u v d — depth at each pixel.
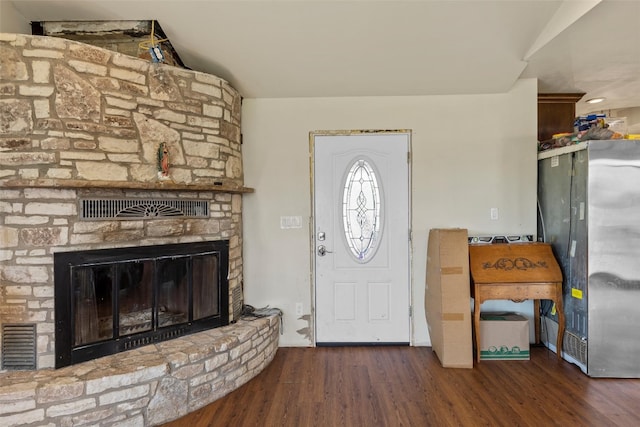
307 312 3.24
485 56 2.72
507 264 2.88
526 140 3.18
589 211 2.55
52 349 2.06
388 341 3.23
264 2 2.25
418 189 3.20
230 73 2.90
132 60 2.28
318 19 2.38
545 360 2.87
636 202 2.50
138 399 2.04
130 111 2.27
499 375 2.63
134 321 2.40
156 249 2.42
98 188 2.16
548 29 2.48
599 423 2.04
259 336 2.77
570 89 3.54
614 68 2.98
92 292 2.21
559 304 2.80
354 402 2.30
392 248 3.22
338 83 3.02
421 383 2.53
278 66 2.82
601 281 2.55
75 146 2.08
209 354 2.32
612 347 2.55
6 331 2.05
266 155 3.22
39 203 2.04
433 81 3.00
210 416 2.18
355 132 3.20
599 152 2.53
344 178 3.22
